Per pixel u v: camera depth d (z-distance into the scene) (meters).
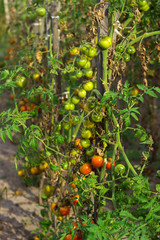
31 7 2.03
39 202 2.62
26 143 1.63
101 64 1.59
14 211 2.58
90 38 1.65
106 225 1.39
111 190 1.64
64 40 2.14
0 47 6.05
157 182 2.81
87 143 1.64
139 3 1.62
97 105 1.59
